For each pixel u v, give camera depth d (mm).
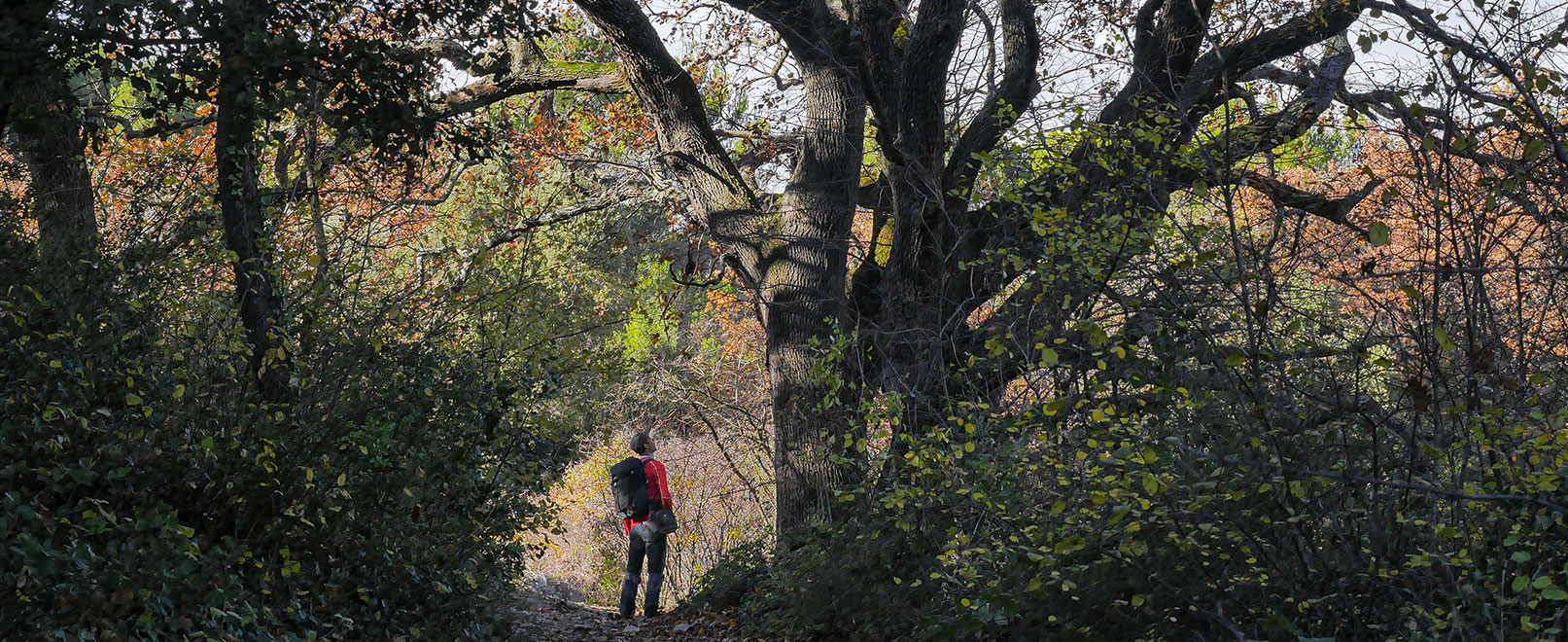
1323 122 6402
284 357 5012
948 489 5816
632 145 15000
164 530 3760
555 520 7547
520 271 6656
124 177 6363
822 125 10195
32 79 4426
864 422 7281
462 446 6074
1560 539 3445
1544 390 4016
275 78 5090
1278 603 4188
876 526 6398
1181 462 4230
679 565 14258
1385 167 4934
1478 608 3547
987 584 4902
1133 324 4648
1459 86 3863
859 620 6641
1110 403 4570
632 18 10211
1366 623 3971
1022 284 6973
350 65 5523
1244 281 4109
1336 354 3920
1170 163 5484
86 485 4168
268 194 5738
